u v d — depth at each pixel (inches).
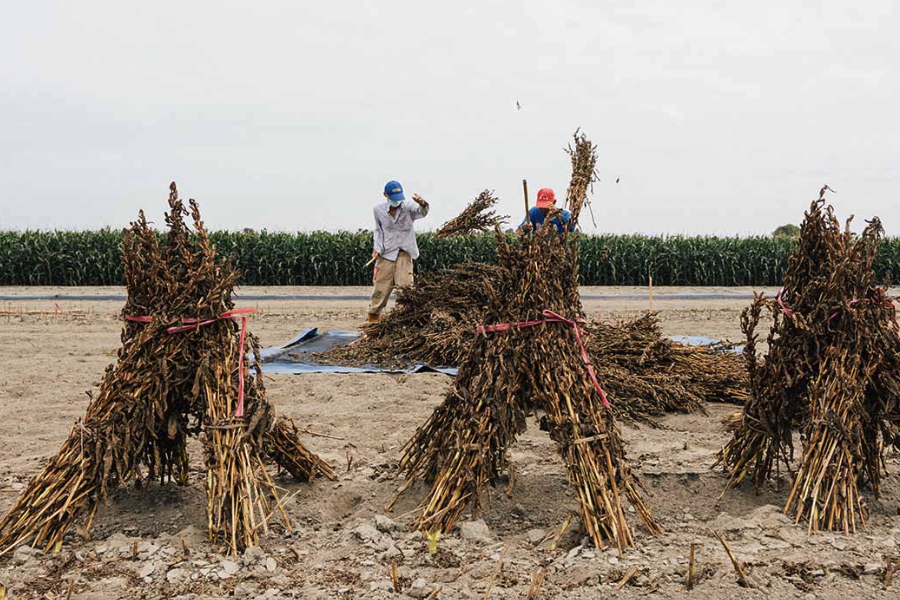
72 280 1023.0
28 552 136.6
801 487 156.0
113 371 154.5
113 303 700.0
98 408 149.7
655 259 1078.4
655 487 175.3
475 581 128.2
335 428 228.2
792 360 165.8
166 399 153.6
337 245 1036.5
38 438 214.4
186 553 137.4
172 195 158.6
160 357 151.2
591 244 1074.7
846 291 162.1
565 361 152.3
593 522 140.9
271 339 433.4
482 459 148.9
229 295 160.6
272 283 1048.8
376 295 410.9
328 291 900.0
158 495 166.4
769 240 1106.1
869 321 163.8
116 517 156.8
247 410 151.3
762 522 151.3
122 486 169.2
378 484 175.6
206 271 155.2
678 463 192.1
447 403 164.6
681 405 252.4
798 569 130.6
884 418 163.9
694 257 1080.8
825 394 158.6
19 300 737.0
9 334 442.9
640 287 1037.2
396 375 307.0
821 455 155.4
